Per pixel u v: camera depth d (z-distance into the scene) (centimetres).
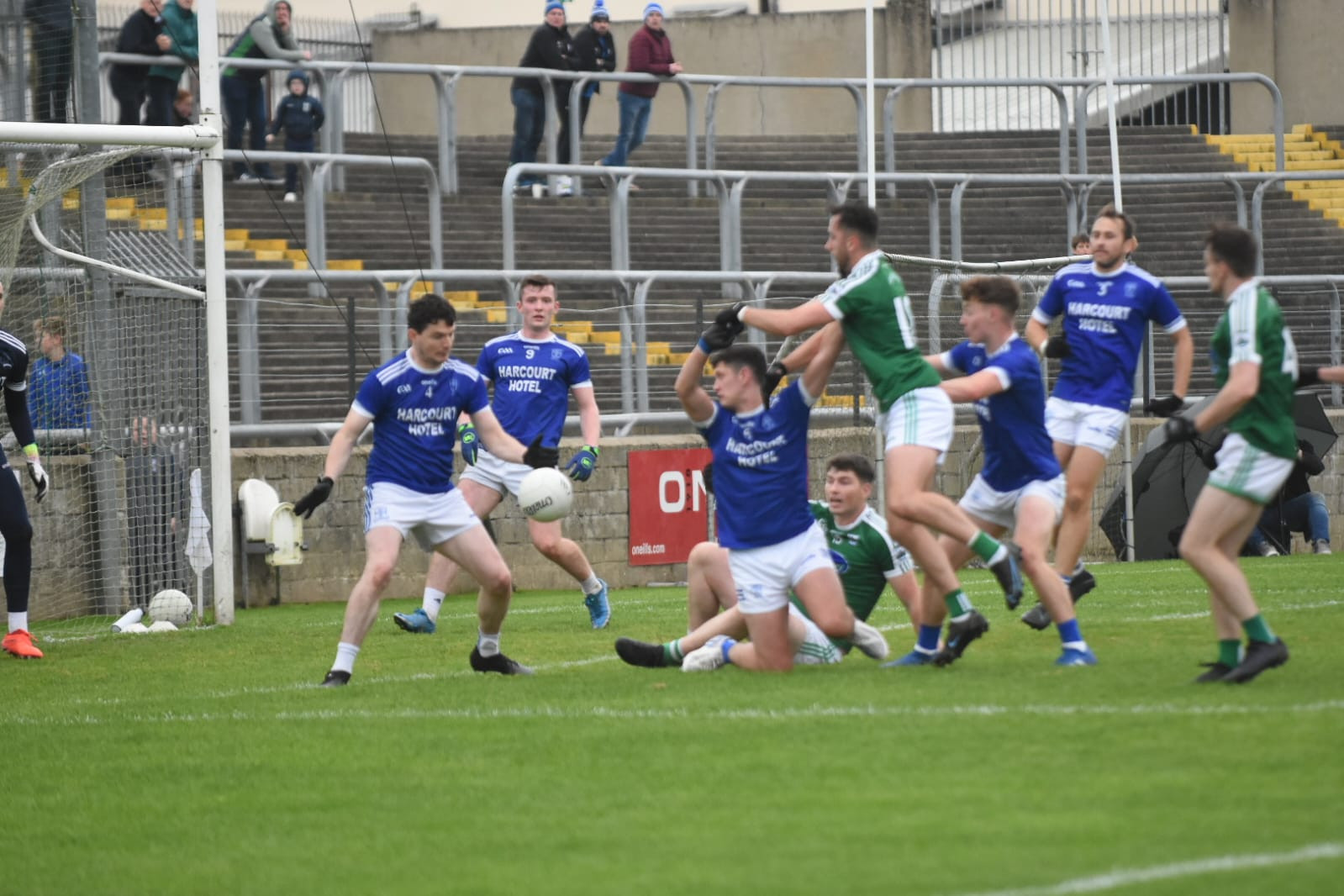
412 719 2894
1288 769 2170
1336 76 10981
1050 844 1897
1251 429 2730
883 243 8506
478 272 6038
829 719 2638
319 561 5697
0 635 4866
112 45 9738
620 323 6306
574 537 6012
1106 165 9644
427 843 2086
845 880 1808
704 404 3119
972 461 6644
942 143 9756
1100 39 11025
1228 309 2733
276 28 7725
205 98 4700
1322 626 3625
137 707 3238
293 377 5972
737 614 3294
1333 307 7106
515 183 6925
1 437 5003
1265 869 1759
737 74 11756
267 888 1941
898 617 4288
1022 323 6378
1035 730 2470
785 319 3044
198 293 4772
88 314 4997
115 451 5016
